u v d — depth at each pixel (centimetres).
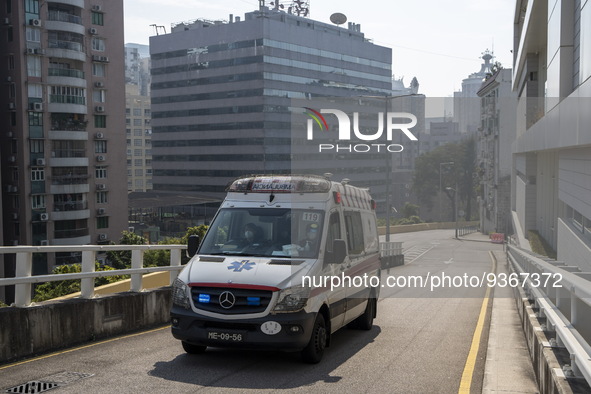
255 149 12094
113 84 7538
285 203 927
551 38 1597
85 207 7188
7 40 6662
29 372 809
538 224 2305
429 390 734
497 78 4797
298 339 811
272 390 729
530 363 851
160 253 3612
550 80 1614
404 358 902
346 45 13100
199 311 824
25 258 923
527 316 954
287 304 811
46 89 6825
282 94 12138
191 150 12938
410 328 1157
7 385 747
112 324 1062
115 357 896
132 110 16588
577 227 1362
